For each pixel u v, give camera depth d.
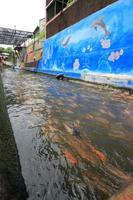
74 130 6.14
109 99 10.17
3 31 42.97
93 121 6.95
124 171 4.07
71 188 3.57
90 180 3.79
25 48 47.62
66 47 21.30
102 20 14.68
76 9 19.20
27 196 3.32
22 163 4.30
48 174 3.96
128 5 12.05
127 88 11.55
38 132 6.00
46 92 12.83
